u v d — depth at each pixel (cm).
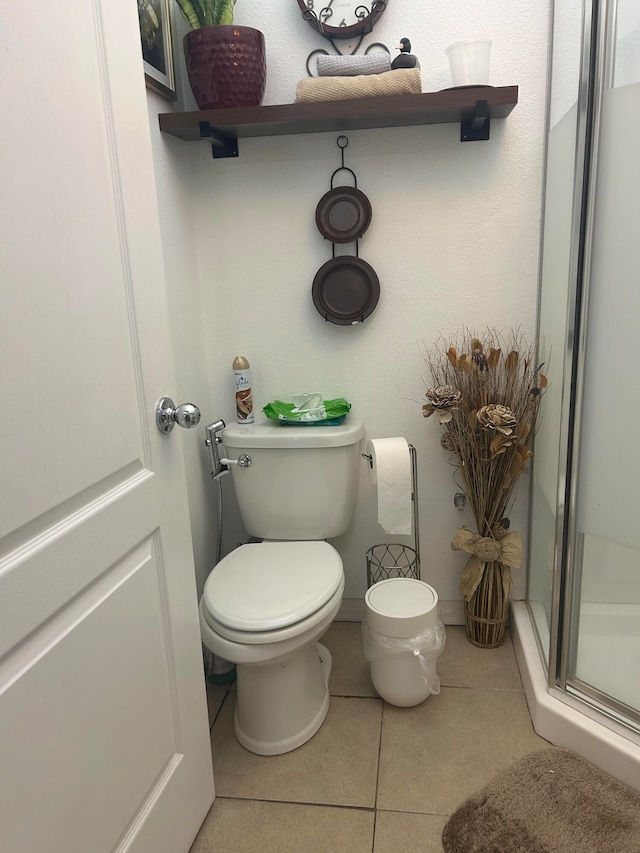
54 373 85
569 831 127
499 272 185
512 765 146
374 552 211
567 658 155
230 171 189
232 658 141
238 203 191
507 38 171
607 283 135
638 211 129
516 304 187
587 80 130
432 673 167
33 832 81
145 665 111
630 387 136
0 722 75
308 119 164
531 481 197
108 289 98
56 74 85
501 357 190
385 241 187
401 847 131
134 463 108
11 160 76
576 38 143
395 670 165
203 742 137
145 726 111
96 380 95
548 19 168
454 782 146
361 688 182
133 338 107
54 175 84
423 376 195
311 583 155
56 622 87
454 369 185
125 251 103
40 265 82
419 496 204
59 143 85
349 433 180
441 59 175
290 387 202
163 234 170
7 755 76
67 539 87
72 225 89
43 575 82
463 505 203
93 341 94
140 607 109
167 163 173
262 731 158
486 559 187
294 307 196
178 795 125
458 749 156
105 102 97
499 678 182
